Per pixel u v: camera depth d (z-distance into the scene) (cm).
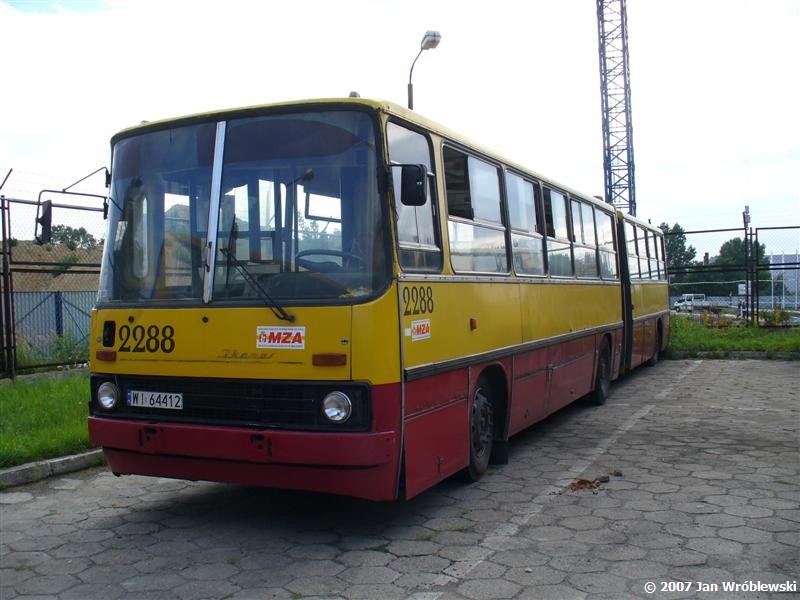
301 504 647
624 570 480
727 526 565
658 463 775
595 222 1173
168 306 558
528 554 513
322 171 538
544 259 895
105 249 604
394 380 516
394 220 531
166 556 521
